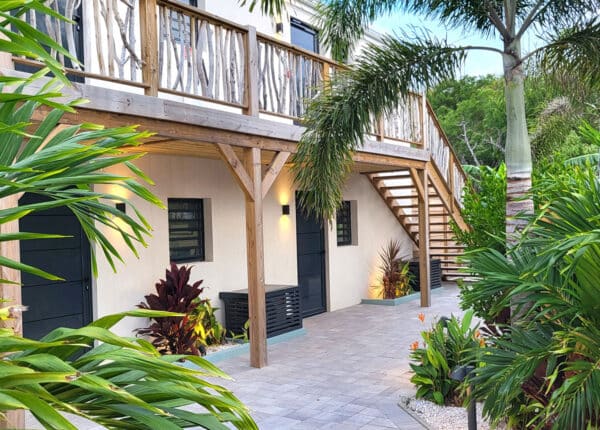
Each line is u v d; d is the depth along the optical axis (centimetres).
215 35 565
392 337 762
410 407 468
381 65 552
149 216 678
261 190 611
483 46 522
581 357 304
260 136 604
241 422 149
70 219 613
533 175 567
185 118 514
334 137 562
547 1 548
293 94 664
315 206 603
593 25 523
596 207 280
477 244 613
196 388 150
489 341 416
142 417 128
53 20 432
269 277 869
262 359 615
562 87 586
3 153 167
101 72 451
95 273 221
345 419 447
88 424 443
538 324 333
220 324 765
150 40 489
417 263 1170
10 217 138
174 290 641
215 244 772
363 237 1099
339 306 1020
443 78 563
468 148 2234
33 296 575
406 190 1257
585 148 1321
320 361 638
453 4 578
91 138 178
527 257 347
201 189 754
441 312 940
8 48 117
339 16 649
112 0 462
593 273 280
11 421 316
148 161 682
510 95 494
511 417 360
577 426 270
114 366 137
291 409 473
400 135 905
